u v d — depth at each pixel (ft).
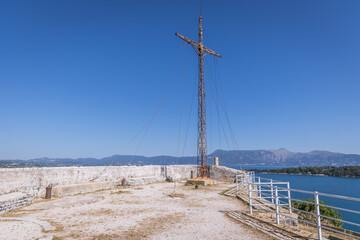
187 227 30.14
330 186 264.52
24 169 50.14
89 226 30.55
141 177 86.17
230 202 48.85
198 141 97.04
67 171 61.46
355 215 146.72
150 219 34.27
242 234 27.25
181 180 102.27
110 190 65.31
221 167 110.63
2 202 37.14
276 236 26.17
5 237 25.31
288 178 378.53
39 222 31.27
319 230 23.73
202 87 99.66
